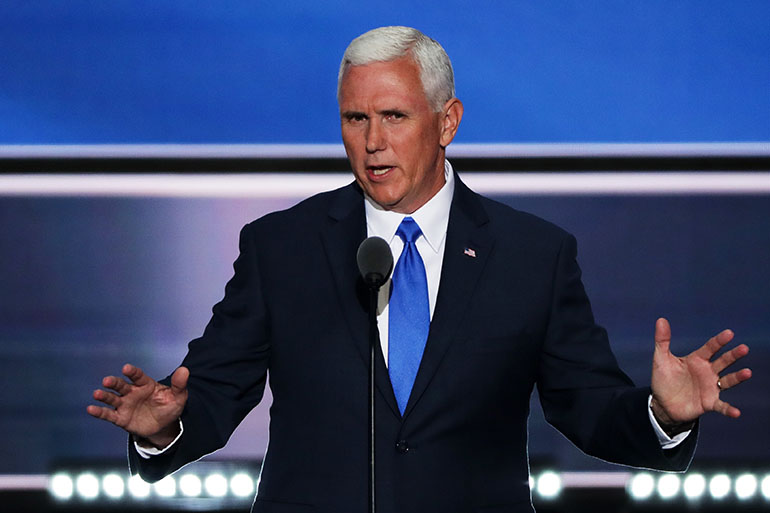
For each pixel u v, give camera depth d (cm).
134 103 1698
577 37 1678
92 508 1658
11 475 1662
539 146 1680
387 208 850
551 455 1656
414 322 829
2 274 1688
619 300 1681
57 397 1678
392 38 796
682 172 1677
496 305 832
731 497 1658
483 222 866
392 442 798
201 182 1697
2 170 1694
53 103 1698
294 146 1697
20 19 1697
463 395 806
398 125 794
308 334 830
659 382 748
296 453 814
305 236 868
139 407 752
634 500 1652
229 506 1641
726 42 1673
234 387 844
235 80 1698
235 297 866
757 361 1678
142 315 1689
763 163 1673
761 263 1681
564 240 870
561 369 851
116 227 1695
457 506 795
